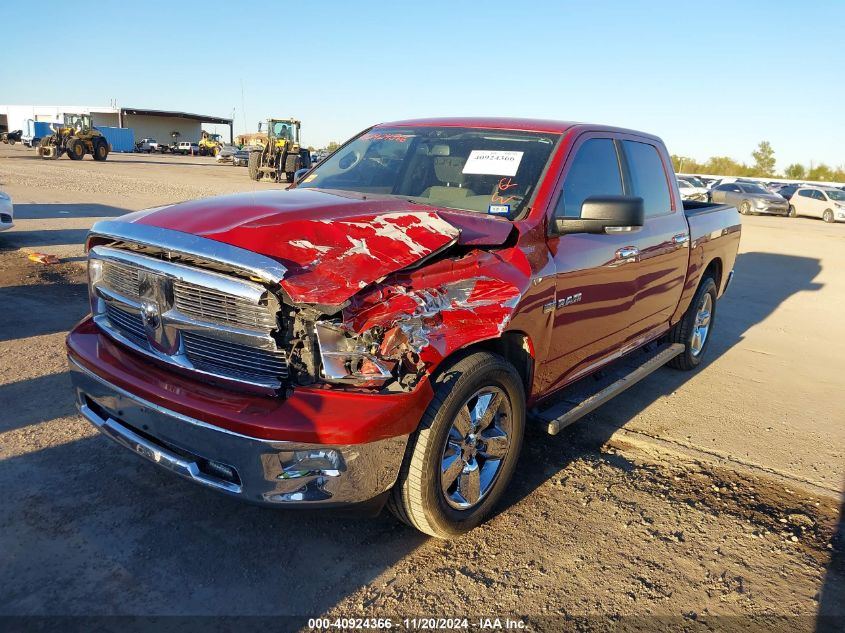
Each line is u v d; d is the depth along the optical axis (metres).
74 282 7.97
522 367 3.51
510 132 4.14
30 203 15.60
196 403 2.67
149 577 2.84
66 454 3.78
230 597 2.75
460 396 2.92
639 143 4.88
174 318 2.82
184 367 2.86
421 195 3.90
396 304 2.71
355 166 4.37
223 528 3.21
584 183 4.04
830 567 3.27
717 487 4.00
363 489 2.72
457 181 3.89
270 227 2.78
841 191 28.86
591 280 3.85
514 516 3.50
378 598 2.81
